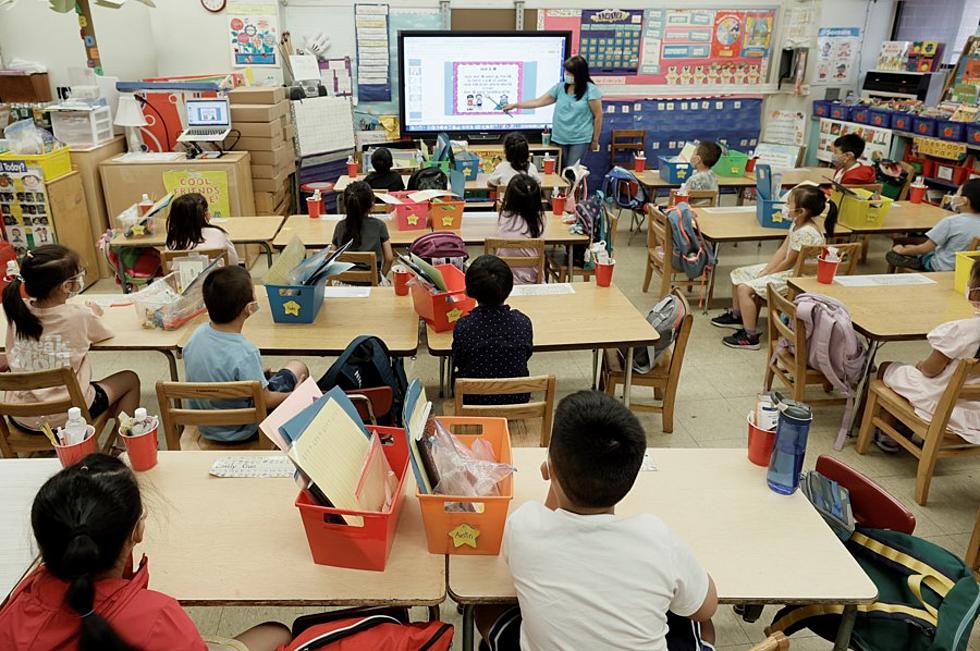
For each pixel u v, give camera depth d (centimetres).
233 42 614
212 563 148
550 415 217
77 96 486
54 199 446
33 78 454
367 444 160
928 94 667
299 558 150
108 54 527
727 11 706
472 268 243
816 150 748
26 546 148
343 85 659
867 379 305
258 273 509
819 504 176
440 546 150
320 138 610
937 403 263
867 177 517
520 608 141
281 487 172
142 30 584
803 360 303
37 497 114
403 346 265
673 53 712
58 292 243
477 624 165
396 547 153
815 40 714
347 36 643
